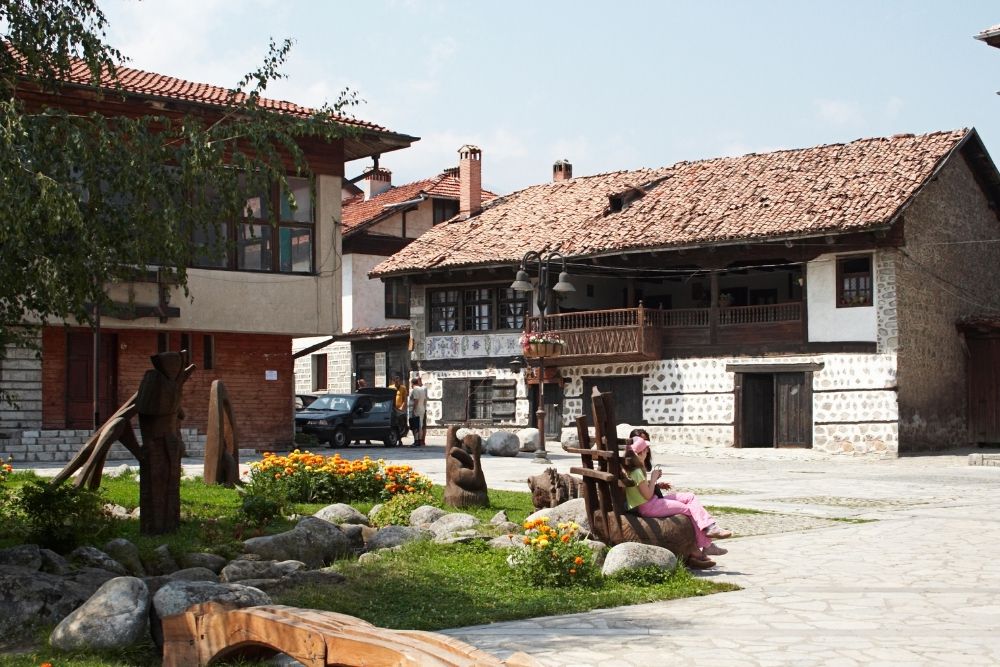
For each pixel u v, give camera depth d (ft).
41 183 27.53
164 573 32.35
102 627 23.71
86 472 40.42
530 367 118.32
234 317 86.79
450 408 125.59
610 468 35.01
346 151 95.66
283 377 91.20
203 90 87.86
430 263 123.13
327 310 90.53
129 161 30.42
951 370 106.32
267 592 29.35
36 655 23.34
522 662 12.98
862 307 98.32
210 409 52.06
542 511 41.37
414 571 32.32
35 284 29.43
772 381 105.09
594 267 112.68
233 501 45.39
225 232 84.99
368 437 108.78
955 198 109.29
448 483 48.98
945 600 29.78
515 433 97.45
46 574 27.20
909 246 99.40
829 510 51.85
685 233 105.70
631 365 113.09
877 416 96.84
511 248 119.55
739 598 30.30
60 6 32.22
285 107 91.76
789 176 111.65
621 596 30.17
